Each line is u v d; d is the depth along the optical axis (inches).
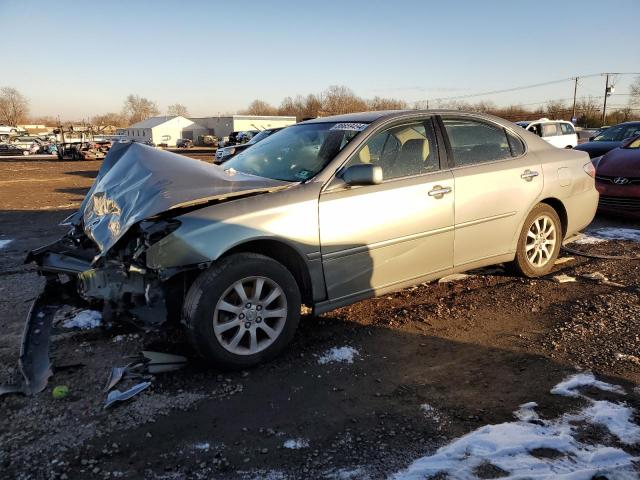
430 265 167.2
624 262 226.4
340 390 124.7
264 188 140.6
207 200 131.0
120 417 113.0
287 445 103.3
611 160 330.0
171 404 118.1
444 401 119.3
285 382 128.4
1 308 178.7
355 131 160.1
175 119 3201.3
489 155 184.5
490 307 176.2
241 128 3132.4
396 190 156.0
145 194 136.2
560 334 153.4
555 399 118.6
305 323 163.9
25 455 100.3
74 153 1427.2
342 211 145.6
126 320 134.9
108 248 130.3
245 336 134.7
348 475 94.0
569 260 231.8
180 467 97.0
